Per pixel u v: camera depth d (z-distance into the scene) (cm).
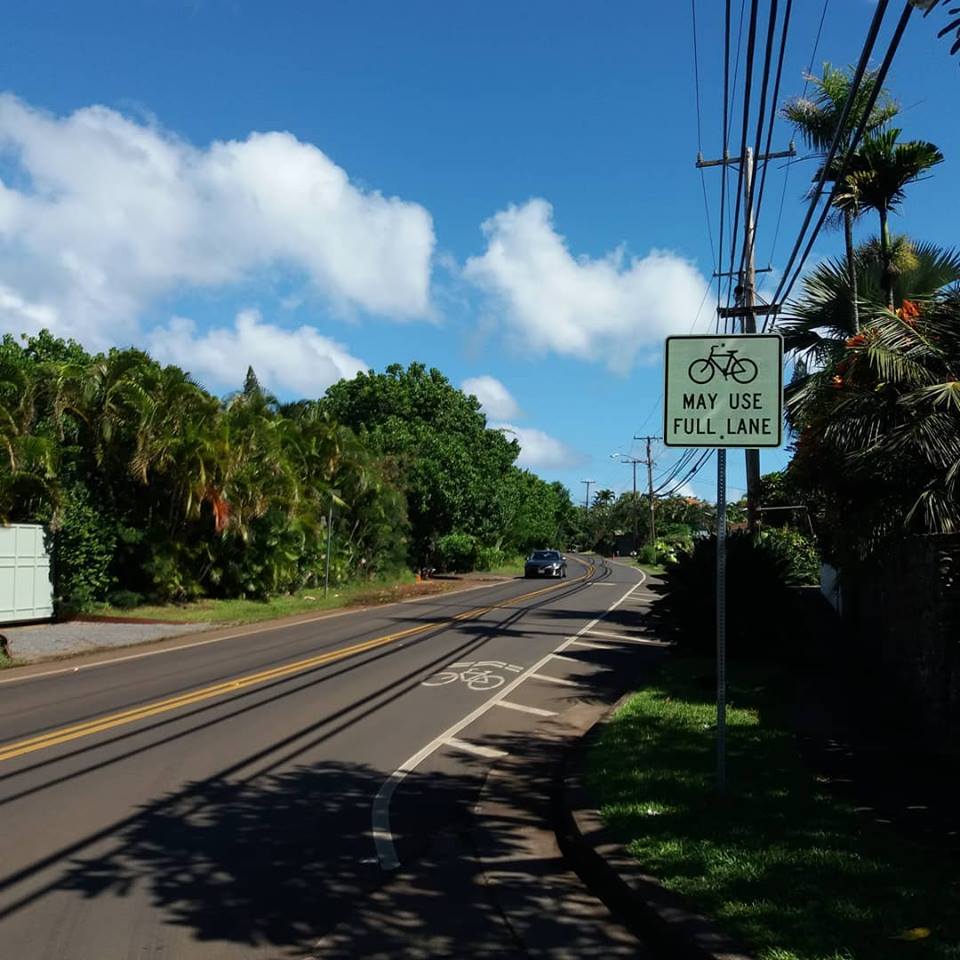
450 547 4922
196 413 2520
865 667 1380
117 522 2395
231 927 494
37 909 514
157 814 692
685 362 698
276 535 2866
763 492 2242
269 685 1290
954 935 432
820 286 1700
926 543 938
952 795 687
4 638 1625
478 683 1338
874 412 1139
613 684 1361
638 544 10812
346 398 5572
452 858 614
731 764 785
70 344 3055
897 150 1555
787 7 868
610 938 488
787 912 466
